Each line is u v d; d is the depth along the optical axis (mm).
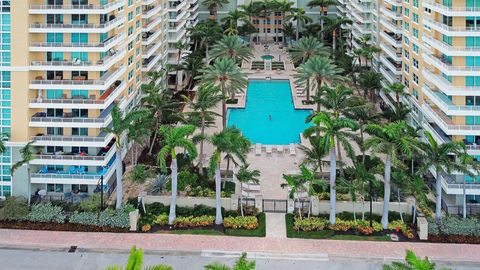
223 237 62812
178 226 65000
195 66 116188
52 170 72938
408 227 64250
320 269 56844
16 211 65375
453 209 68688
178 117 79250
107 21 76812
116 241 61906
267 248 60594
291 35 156500
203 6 165000
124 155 82062
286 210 69000
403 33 94750
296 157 87625
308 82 104125
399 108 82750
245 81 90250
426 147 62969
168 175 76125
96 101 71500
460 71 69688
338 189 64375
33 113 72250
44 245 61000
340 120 64812
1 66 69250
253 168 82938
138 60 95875
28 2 69125
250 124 104062
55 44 70938
